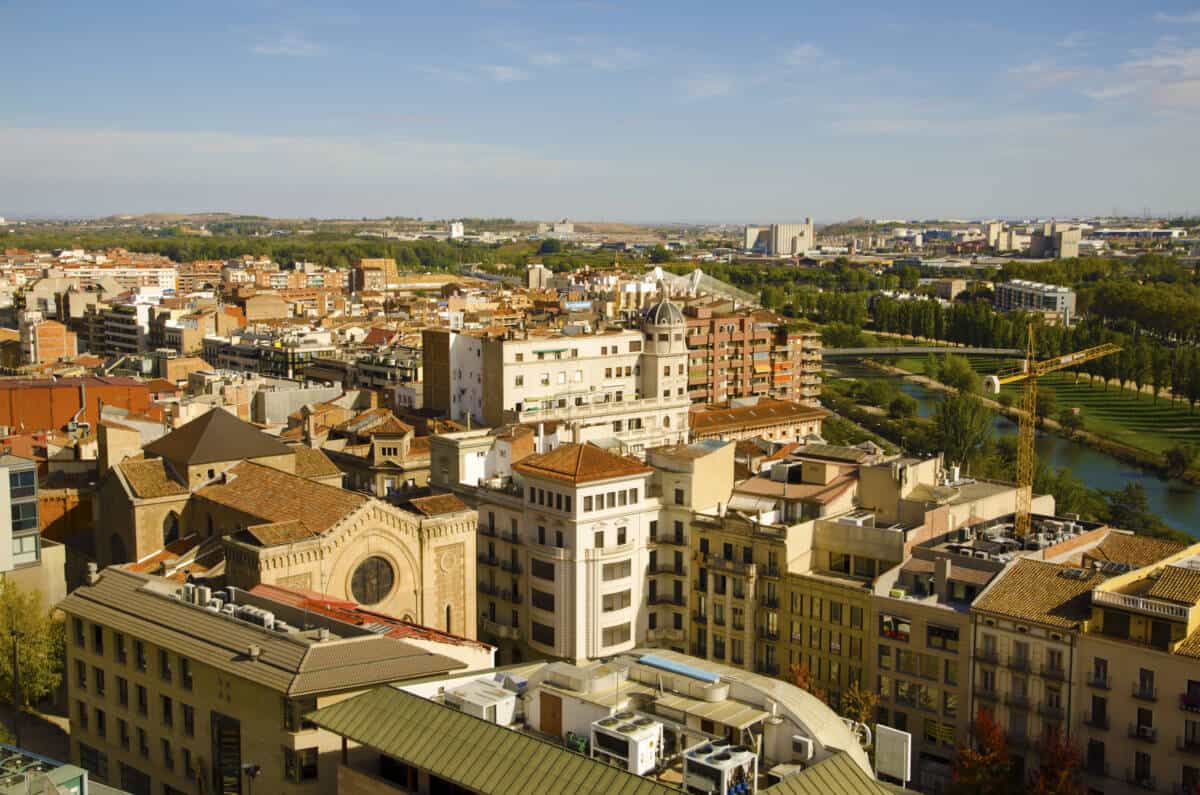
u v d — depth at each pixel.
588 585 152.12
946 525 148.88
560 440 189.25
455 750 79.06
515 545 157.88
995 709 125.25
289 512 135.62
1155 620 114.94
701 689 84.62
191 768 101.81
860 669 138.12
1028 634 123.00
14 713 135.12
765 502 158.62
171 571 132.62
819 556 148.62
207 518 145.75
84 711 114.44
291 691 88.56
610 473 152.00
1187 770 112.62
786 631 145.75
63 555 148.75
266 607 109.31
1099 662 118.44
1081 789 113.81
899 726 133.75
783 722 81.12
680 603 158.00
